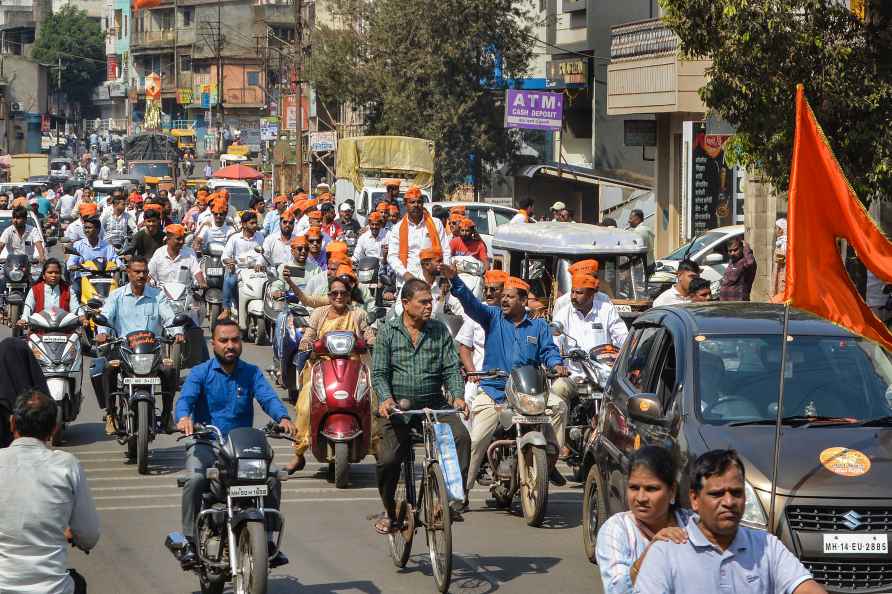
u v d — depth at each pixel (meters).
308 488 14.90
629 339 11.83
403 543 11.34
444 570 10.38
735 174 34.69
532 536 12.66
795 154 9.26
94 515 7.85
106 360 16.52
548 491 13.95
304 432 15.25
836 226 9.20
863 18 19.58
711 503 6.09
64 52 157.12
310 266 21.77
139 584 10.77
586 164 51.62
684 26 18.80
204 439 10.13
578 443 15.00
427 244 21.19
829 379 10.04
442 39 49.78
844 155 18.81
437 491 10.60
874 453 9.04
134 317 16.97
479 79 50.25
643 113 38.34
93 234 25.34
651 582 6.14
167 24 139.12
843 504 8.54
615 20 48.69
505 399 13.52
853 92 18.52
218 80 126.50
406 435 11.16
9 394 13.08
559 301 15.84
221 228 29.33
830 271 9.21
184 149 119.69
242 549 9.66
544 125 45.81
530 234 24.16
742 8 18.28
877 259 9.16
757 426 9.56
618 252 23.11
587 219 49.72
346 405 14.57
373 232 27.48
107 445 17.41
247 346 27.67
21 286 28.03
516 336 13.72
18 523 7.52
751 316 10.88
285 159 79.88
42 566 7.55
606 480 11.02
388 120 50.84
